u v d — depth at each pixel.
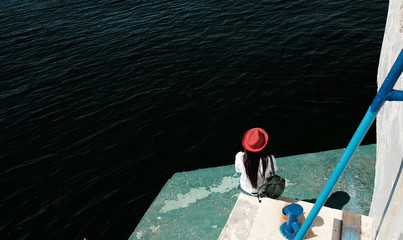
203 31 18.27
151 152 10.88
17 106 14.00
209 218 4.58
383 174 3.02
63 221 9.03
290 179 4.93
